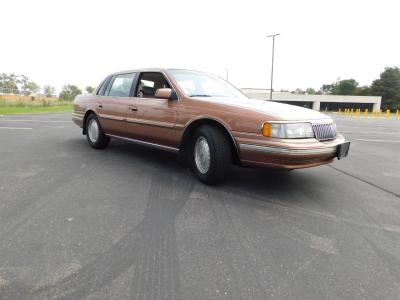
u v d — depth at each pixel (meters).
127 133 5.02
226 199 3.37
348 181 4.29
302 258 2.24
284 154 3.18
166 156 5.43
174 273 2.01
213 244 2.39
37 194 3.36
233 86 5.11
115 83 5.50
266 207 3.19
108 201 3.21
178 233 2.55
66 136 7.83
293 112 3.51
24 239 2.38
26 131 8.77
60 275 1.96
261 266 2.12
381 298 1.83
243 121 3.43
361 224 2.86
